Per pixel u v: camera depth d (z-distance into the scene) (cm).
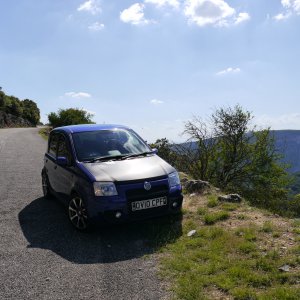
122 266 490
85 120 5181
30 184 1083
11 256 536
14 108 8725
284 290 383
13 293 423
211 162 1736
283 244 516
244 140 1720
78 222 632
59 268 489
